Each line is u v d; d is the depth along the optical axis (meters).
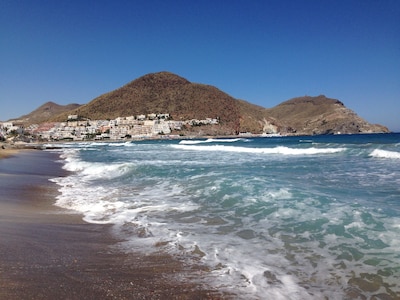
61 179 15.14
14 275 4.08
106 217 7.68
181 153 31.86
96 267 4.49
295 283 4.02
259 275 4.25
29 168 20.53
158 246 5.45
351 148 24.00
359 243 5.29
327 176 12.66
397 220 6.29
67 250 5.22
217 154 28.33
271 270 4.41
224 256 4.94
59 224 7.00
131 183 13.08
